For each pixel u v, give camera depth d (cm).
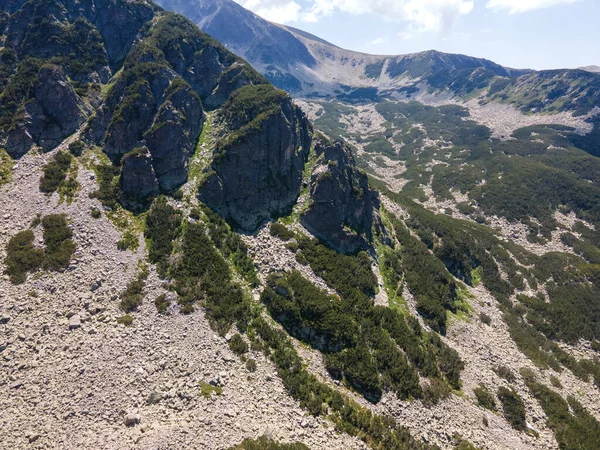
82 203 5634
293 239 6247
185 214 5891
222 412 3522
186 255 5225
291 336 4803
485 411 4809
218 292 4878
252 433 3372
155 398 3553
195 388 3719
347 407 3969
